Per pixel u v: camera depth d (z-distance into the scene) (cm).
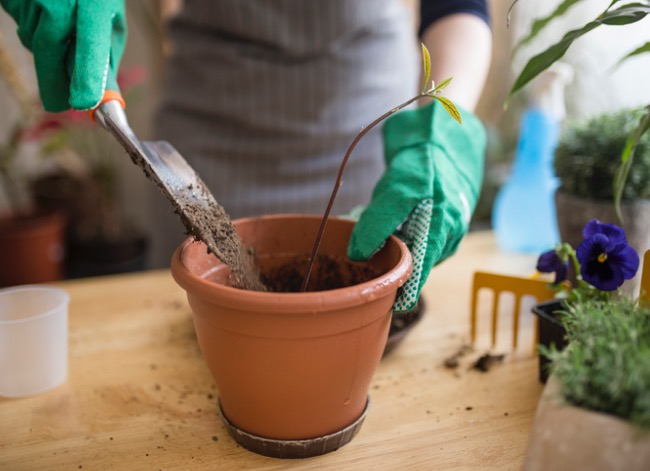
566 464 40
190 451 49
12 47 137
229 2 80
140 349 61
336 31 81
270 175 87
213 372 47
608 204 60
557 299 56
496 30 133
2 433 51
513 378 56
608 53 95
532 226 80
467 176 58
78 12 49
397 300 49
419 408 53
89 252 142
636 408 38
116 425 51
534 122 78
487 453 48
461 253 82
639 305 46
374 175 89
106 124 49
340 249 55
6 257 128
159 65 147
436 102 59
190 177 51
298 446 47
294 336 43
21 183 151
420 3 78
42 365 55
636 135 46
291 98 83
